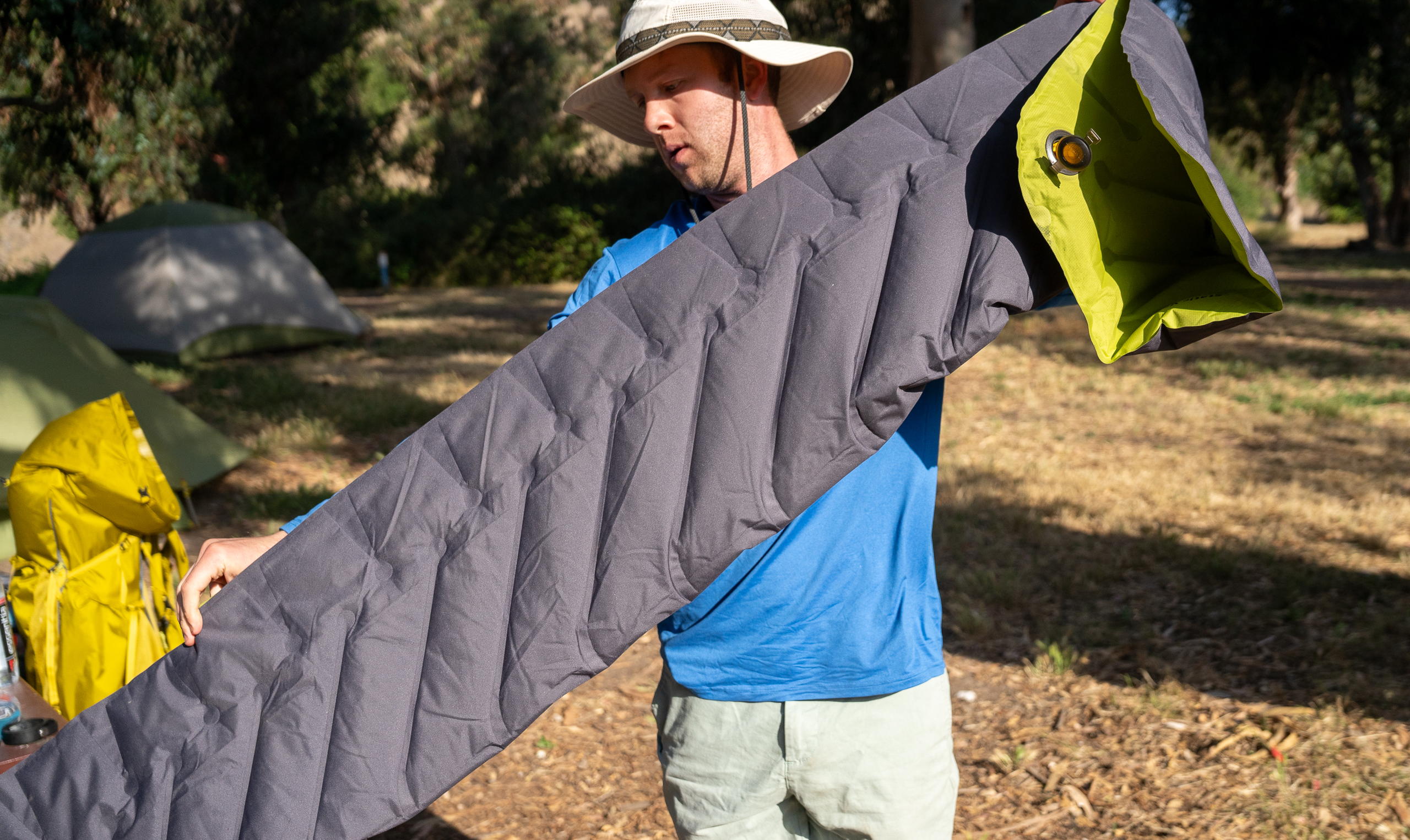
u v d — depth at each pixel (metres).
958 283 1.43
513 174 36.41
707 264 1.53
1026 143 1.35
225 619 1.49
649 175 31.05
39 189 19.69
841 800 1.68
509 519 1.48
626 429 1.47
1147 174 1.41
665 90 1.79
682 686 1.73
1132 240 1.40
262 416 9.32
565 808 3.44
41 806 1.47
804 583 1.62
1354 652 4.21
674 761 1.78
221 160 21.50
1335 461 7.30
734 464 1.44
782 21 1.84
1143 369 10.99
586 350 1.53
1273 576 5.04
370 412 9.34
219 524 6.24
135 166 16.42
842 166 1.52
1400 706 3.76
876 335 1.43
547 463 1.48
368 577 1.49
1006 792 3.44
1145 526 5.88
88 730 1.49
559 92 38.66
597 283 1.85
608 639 1.45
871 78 24.83
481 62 37.81
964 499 6.44
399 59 37.72
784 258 1.49
